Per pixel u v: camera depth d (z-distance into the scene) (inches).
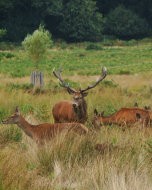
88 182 1242.6
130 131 1676.9
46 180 1294.3
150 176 1278.3
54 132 1576.0
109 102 2583.7
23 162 1380.4
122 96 2994.6
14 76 6245.1
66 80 4845.0
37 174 1374.3
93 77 6353.3
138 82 4963.1
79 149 1444.4
